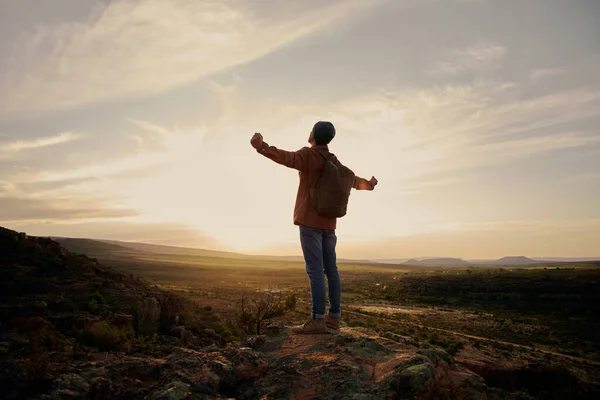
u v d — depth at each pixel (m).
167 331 19.86
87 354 11.18
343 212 4.53
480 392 3.70
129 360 4.91
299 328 4.84
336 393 3.48
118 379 4.43
